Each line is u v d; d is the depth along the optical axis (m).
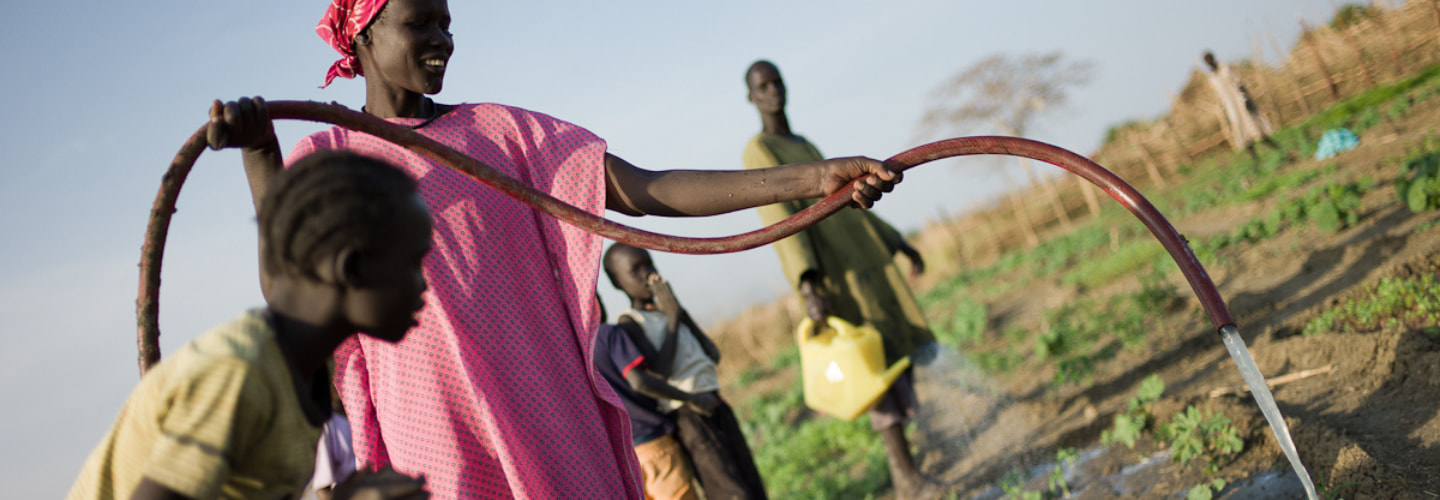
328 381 1.72
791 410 11.85
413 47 2.49
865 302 5.66
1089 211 27.58
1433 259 5.57
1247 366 2.30
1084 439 5.59
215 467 1.43
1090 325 9.02
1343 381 4.52
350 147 2.52
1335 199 8.55
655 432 4.76
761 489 4.92
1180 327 7.39
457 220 2.48
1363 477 3.37
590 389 2.59
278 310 1.56
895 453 5.72
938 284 24.92
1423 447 3.47
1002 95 43.91
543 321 2.54
